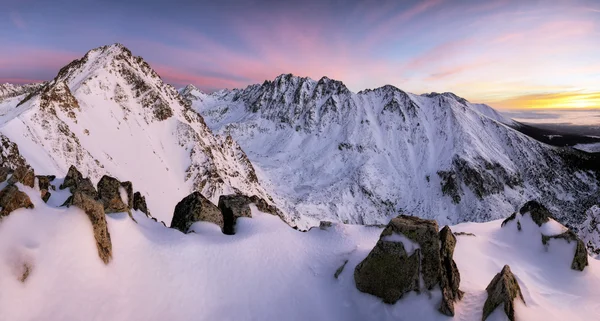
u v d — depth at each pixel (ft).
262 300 69.05
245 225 96.12
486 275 83.25
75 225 59.31
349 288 73.46
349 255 85.15
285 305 69.31
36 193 64.13
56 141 256.52
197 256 74.49
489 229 120.57
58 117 284.41
